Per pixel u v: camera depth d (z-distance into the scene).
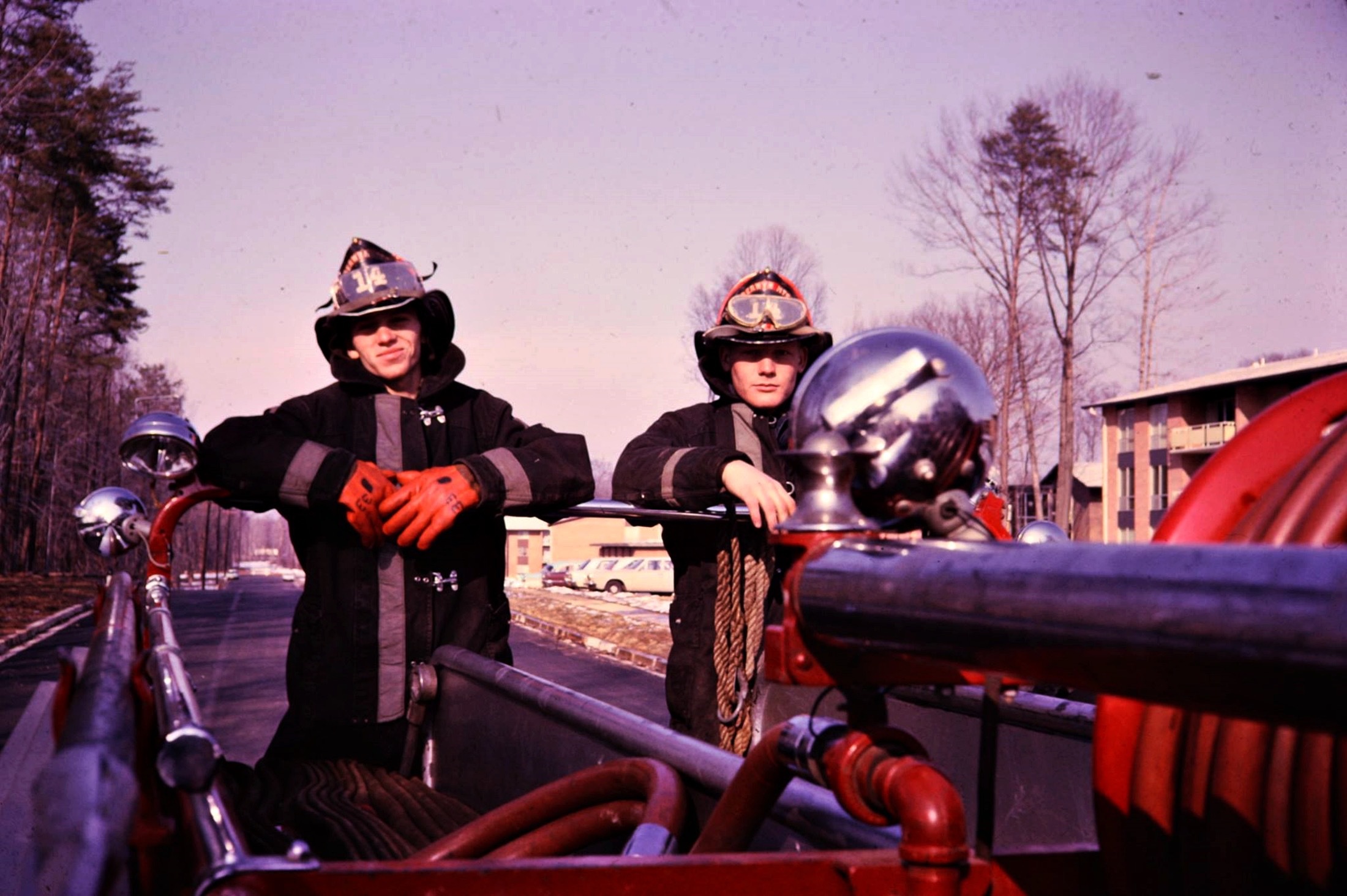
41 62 48.78
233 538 150.38
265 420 2.55
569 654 22.38
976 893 0.78
